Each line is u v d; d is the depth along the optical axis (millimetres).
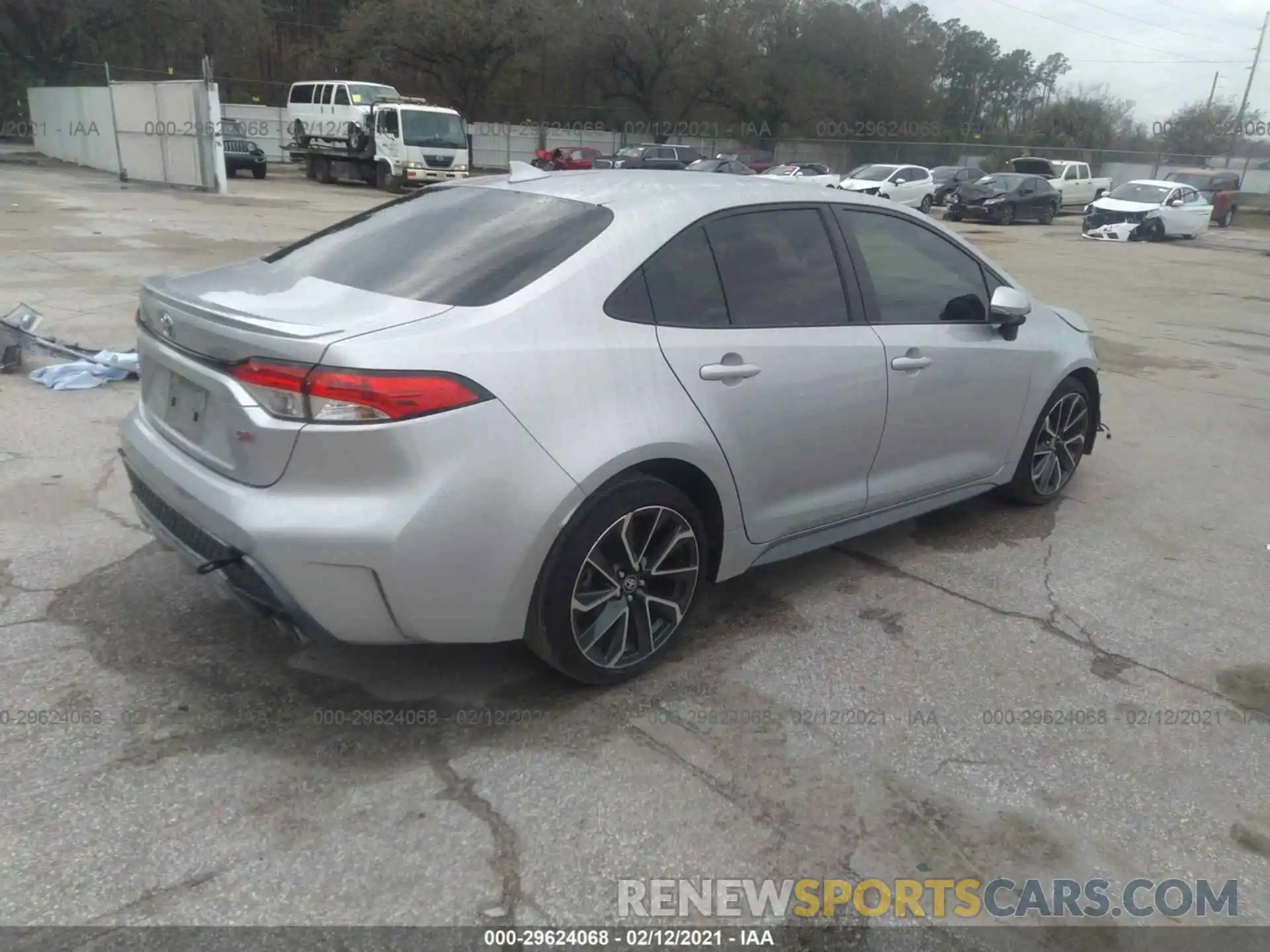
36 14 40094
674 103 52156
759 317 3562
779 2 51469
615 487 3105
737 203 3633
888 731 3201
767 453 3578
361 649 3502
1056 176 36469
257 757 2889
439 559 2754
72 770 2785
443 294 3021
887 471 4180
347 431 2633
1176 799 2959
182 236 15211
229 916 2322
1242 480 6008
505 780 2850
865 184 29281
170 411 3170
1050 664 3701
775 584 4270
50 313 8758
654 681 3424
